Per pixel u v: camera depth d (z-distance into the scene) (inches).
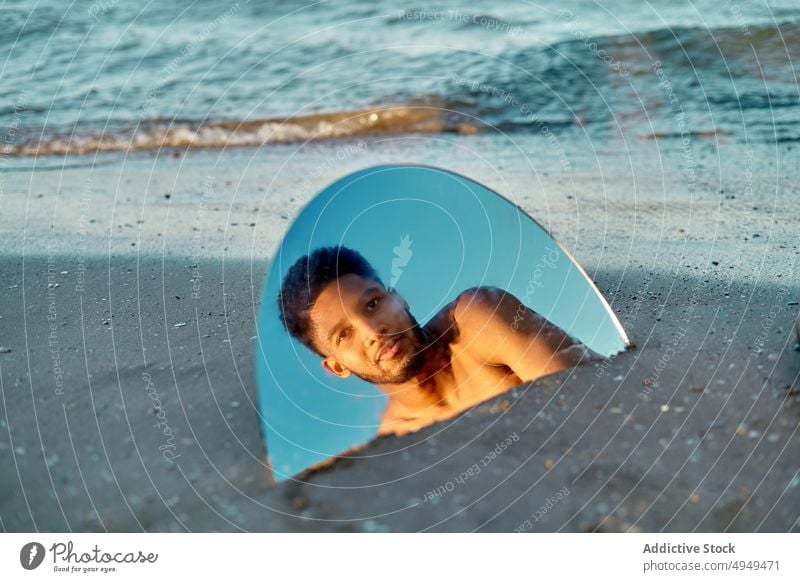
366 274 84.9
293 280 83.7
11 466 74.5
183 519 68.8
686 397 78.7
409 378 82.0
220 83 219.8
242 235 134.9
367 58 229.8
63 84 219.6
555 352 85.4
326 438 76.7
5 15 261.3
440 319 85.1
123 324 102.3
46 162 177.2
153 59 235.0
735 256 114.1
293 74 221.1
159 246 130.3
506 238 90.4
